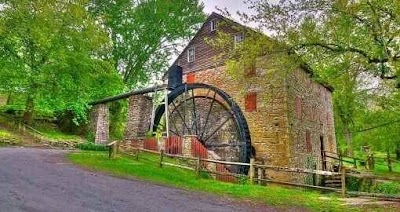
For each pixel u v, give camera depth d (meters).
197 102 24.70
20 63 23.53
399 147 31.48
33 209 6.63
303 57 13.55
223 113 22.83
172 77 25.56
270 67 15.78
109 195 8.62
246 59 14.59
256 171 18.03
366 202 9.75
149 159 17.25
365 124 27.27
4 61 23.33
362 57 12.96
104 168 13.20
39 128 25.27
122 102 32.38
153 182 11.42
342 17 12.30
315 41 12.98
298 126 21.59
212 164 17.89
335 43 13.05
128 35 32.47
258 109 21.56
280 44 13.51
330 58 13.27
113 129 32.09
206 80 24.88
